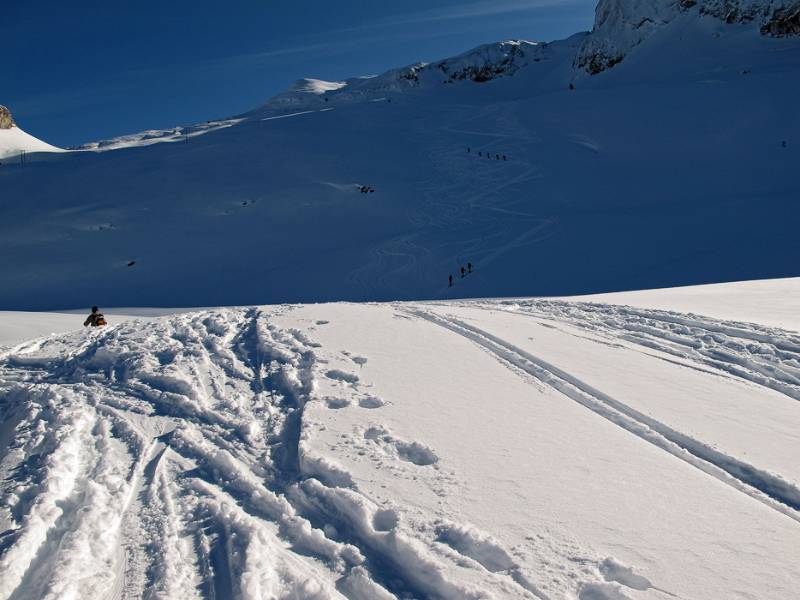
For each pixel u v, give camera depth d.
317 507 4.01
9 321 16.83
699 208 37.34
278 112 142.00
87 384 7.14
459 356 7.70
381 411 5.69
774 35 98.75
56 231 53.62
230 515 3.92
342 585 3.22
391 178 60.62
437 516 3.74
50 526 3.85
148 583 3.24
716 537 3.44
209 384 6.85
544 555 3.31
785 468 4.29
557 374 6.76
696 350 7.62
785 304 10.62
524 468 4.37
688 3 116.62
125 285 38.44
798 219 31.77
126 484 4.45
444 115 97.19
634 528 3.54
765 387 6.16
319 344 8.35
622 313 10.39
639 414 5.43
